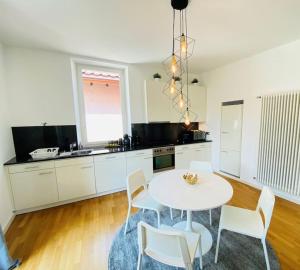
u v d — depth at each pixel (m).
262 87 2.87
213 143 3.98
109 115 3.51
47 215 2.39
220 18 1.84
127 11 1.70
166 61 3.24
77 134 3.07
